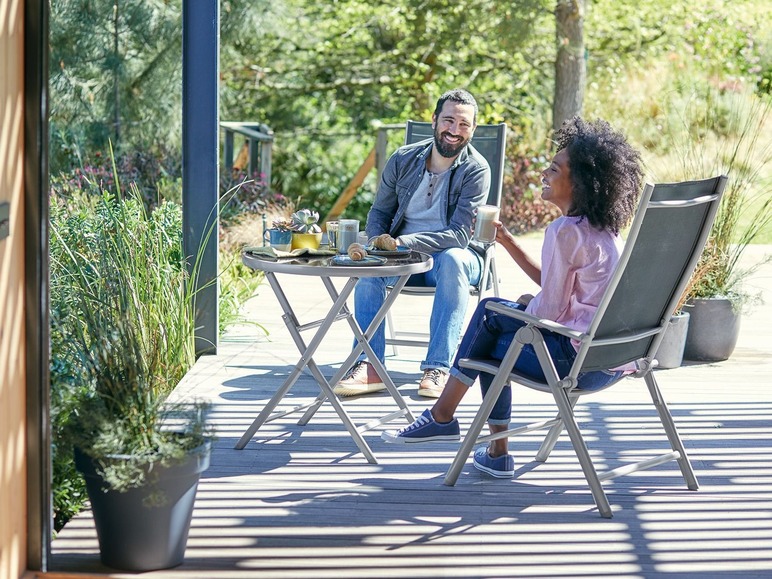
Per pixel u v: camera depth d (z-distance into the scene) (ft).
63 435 8.58
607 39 40.96
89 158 24.82
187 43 15.11
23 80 7.93
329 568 8.89
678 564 9.12
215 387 14.48
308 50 43.65
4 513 7.77
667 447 12.35
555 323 10.05
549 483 11.11
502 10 36.09
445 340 14.39
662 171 30.63
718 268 16.70
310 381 14.90
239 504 10.34
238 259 22.49
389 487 10.90
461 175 14.82
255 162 31.42
